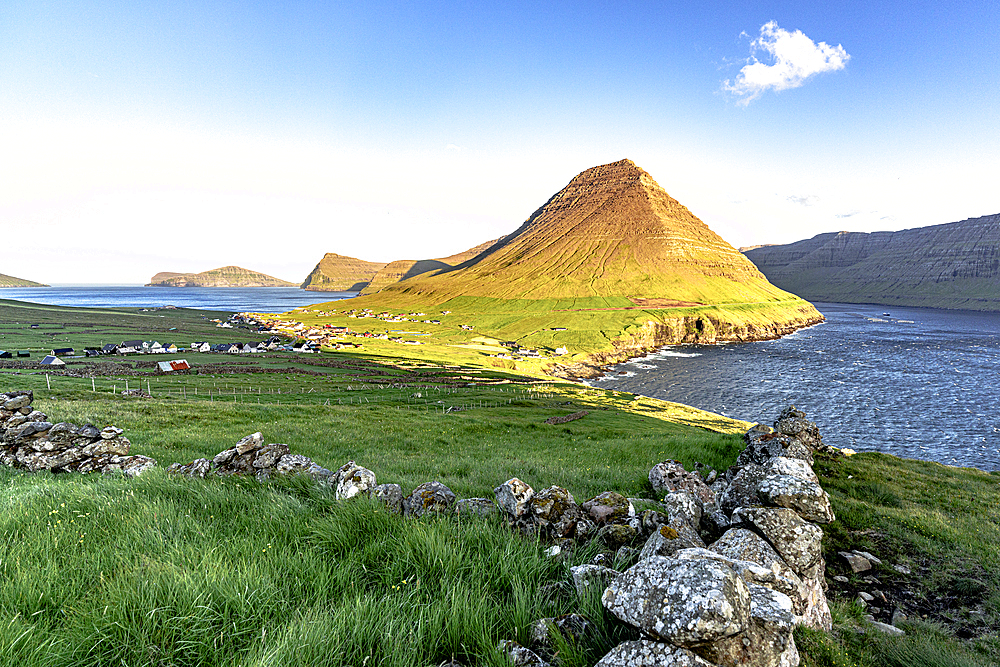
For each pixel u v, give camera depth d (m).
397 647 3.92
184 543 5.39
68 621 3.96
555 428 40.91
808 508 6.51
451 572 5.26
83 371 91.00
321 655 3.72
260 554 5.30
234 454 9.74
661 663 3.65
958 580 9.09
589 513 7.75
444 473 13.94
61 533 5.54
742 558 5.87
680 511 7.77
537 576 5.55
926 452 69.62
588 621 4.50
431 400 74.12
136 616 3.96
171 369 101.75
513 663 3.96
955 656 5.75
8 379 61.06
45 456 11.76
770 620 4.23
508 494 7.45
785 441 15.12
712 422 73.88
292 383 88.12
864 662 5.26
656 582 4.03
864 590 8.72
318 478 8.48
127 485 8.20
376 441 25.55
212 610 4.09
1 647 3.48
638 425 57.12
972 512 14.77
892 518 12.46
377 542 5.78
